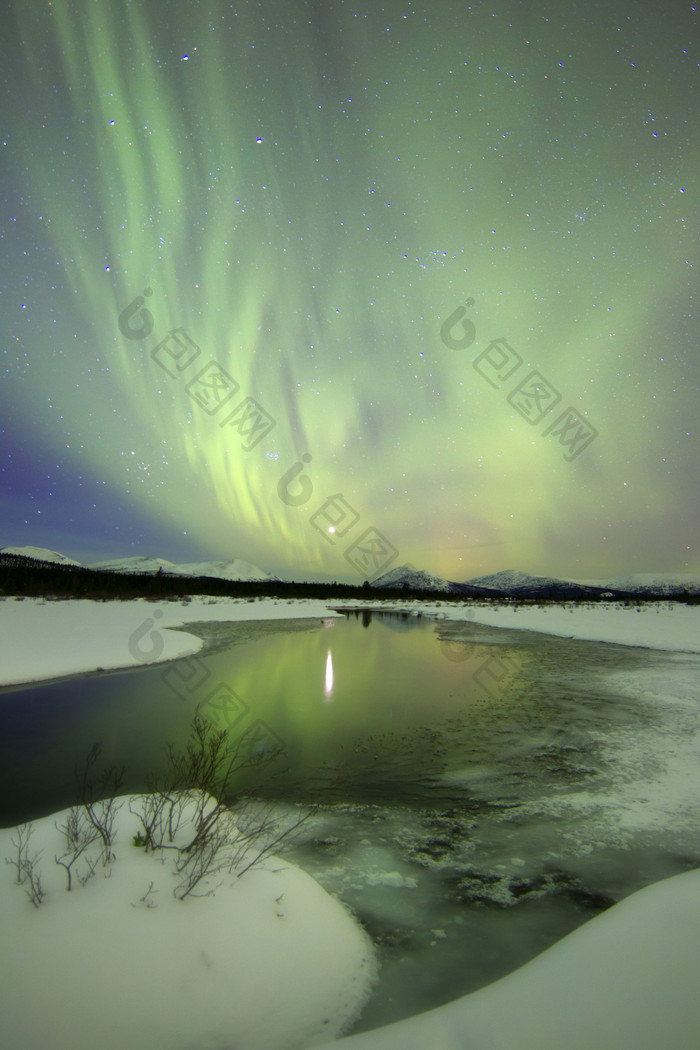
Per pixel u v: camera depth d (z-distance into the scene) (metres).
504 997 2.18
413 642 18.28
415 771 5.62
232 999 2.18
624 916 2.72
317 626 25.14
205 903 2.72
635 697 9.30
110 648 13.84
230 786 5.19
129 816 3.65
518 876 3.43
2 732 6.99
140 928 2.46
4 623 17.86
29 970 2.14
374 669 12.33
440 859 3.68
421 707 8.61
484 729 7.26
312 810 4.59
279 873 3.24
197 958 2.35
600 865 3.56
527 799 4.83
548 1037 1.88
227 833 3.57
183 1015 2.06
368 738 6.87
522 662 13.46
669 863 3.57
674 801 4.71
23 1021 1.92
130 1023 1.98
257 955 2.44
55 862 2.95
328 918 2.86
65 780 5.20
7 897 2.59
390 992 2.34
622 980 2.16
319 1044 1.99
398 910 3.04
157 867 2.99
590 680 10.90
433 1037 1.96
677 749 6.32
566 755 6.14
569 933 2.79
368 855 3.74
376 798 4.88
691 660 13.72
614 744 6.55
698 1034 1.78
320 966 2.46
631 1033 1.83
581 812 4.50
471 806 4.68
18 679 10.27
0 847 3.16
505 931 2.83
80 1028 1.93
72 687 9.92
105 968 2.21
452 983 2.40
